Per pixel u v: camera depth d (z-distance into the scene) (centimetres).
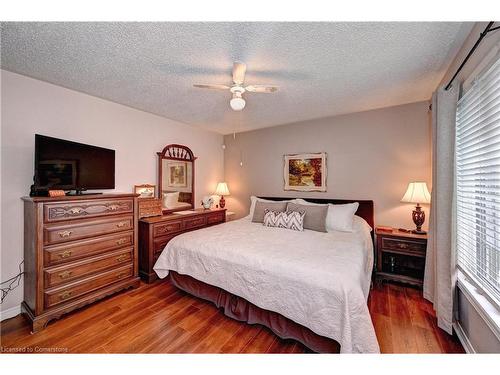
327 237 245
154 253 283
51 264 188
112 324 189
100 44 163
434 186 209
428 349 156
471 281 152
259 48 169
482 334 134
